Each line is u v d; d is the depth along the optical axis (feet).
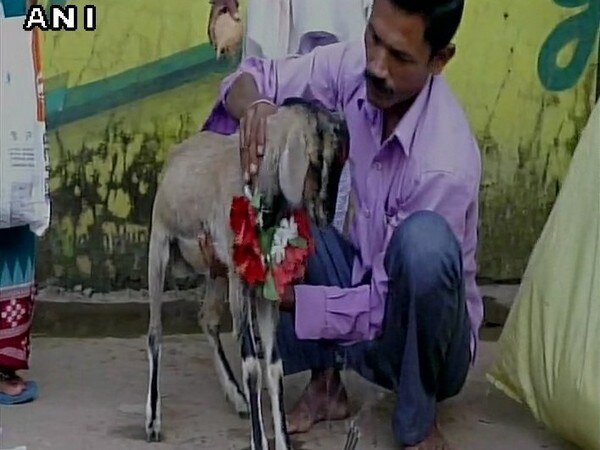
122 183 10.83
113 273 10.91
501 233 11.38
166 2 10.65
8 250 8.27
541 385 7.73
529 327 7.91
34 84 7.93
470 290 7.79
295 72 7.94
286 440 7.20
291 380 9.25
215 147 7.64
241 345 7.18
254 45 9.85
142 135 10.80
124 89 10.71
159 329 7.95
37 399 8.72
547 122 11.30
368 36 7.07
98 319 10.62
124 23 10.62
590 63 11.28
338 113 7.16
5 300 8.34
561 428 7.65
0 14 7.74
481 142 11.25
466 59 11.11
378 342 7.49
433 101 7.45
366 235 7.69
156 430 7.90
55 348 10.02
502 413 8.75
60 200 10.76
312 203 6.87
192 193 7.52
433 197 7.27
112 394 8.89
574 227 7.59
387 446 7.93
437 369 7.43
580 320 7.36
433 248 7.06
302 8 9.68
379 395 8.94
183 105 10.82
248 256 6.84
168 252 7.89
